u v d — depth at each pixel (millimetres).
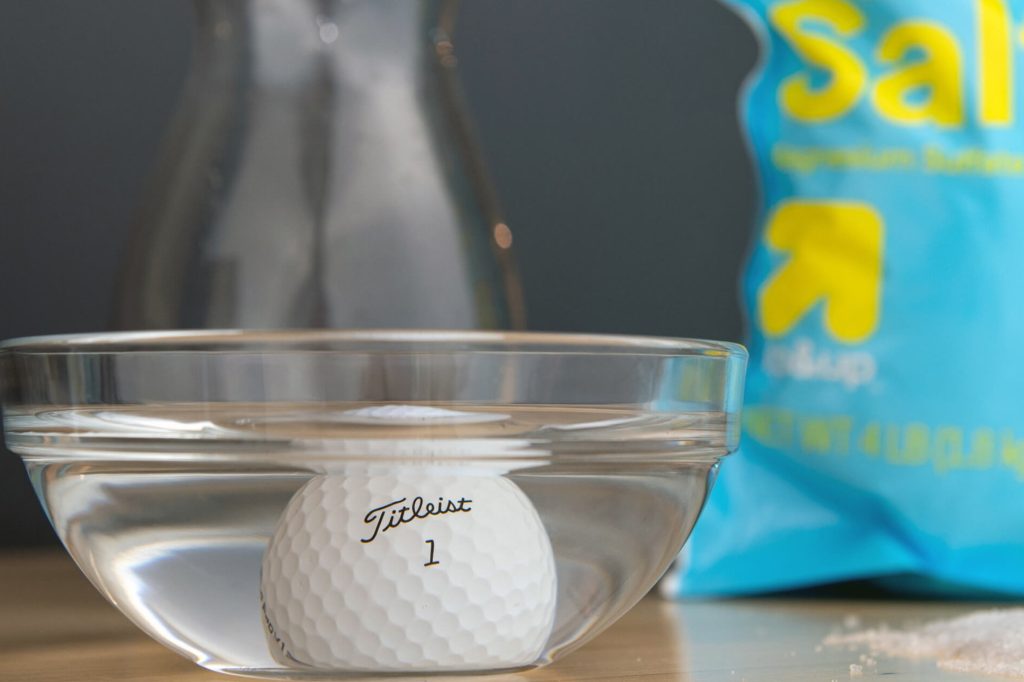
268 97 583
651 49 935
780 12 622
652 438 402
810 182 603
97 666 456
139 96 874
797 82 616
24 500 844
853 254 587
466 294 590
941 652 475
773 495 593
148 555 395
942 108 583
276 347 387
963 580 574
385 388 386
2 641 497
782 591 605
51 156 863
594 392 396
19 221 858
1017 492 566
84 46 868
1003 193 573
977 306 570
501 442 390
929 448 571
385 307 580
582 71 929
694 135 937
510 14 921
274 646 397
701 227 936
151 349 390
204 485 391
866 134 591
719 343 415
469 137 625
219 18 591
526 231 919
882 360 578
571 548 401
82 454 395
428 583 385
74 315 865
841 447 580
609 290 927
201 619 398
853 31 605
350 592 385
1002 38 582
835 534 584
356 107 585
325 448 387
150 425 391
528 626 395
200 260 574
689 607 576
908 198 582
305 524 389
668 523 410
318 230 578
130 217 871
